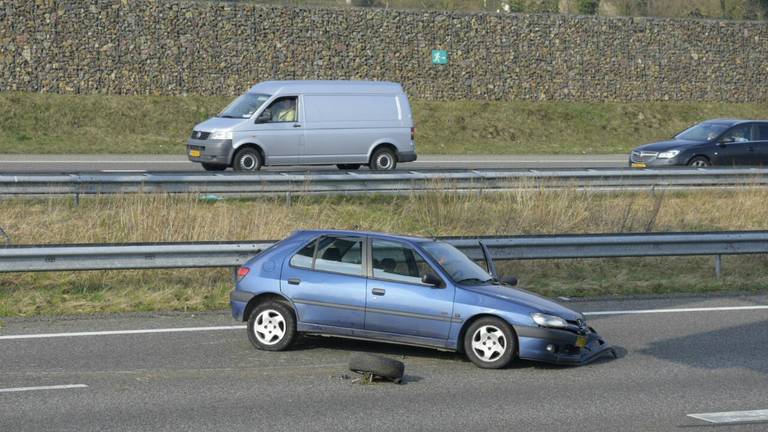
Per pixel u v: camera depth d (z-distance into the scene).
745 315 19.59
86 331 16.92
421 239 16.39
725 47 69.19
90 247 19.36
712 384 13.95
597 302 20.95
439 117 60.12
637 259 25.73
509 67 64.44
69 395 12.66
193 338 16.58
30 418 11.49
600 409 12.45
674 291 22.50
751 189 32.28
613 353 15.95
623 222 27.98
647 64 67.56
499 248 21.91
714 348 16.52
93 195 27.62
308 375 14.15
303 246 16.08
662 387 13.75
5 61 54.56
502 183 30.83
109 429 11.09
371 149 35.44
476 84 63.72
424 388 13.52
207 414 11.85
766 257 26.31
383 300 15.40
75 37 55.78
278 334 15.79
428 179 30.22
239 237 24.77
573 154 54.56
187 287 21.19
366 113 35.38
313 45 60.06
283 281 15.85
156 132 53.41
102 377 13.70
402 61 61.94
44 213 26.39
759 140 37.62
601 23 66.31
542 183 30.53
